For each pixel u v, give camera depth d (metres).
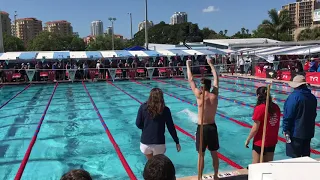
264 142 4.21
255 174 2.41
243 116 10.72
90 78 23.11
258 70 22.80
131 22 53.81
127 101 14.34
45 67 23.03
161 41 76.62
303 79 4.46
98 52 25.50
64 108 12.87
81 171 1.95
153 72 24.62
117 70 23.50
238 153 6.95
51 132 9.12
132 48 29.89
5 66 22.75
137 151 7.30
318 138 7.93
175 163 6.40
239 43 35.19
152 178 2.08
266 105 4.10
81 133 8.96
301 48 22.42
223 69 27.33
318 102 12.73
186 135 8.45
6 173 6.09
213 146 4.55
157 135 4.39
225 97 14.75
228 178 4.78
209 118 4.50
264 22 49.69
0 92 18.06
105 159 6.79
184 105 12.91
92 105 13.45
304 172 2.37
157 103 4.33
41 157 6.98
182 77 24.52
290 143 4.48
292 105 4.36
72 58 22.86
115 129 9.38
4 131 9.30
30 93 17.48
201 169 4.54
